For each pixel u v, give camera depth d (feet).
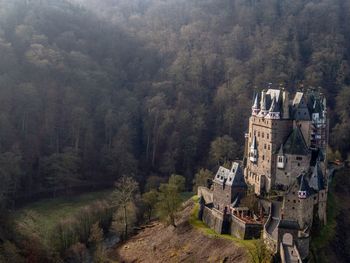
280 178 471.62
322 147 488.02
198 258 436.76
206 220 489.26
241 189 468.75
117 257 488.02
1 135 647.15
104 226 550.36
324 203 442.50
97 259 470.80
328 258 408.46
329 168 560.61
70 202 615.16
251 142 510.17
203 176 637.71
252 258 391.65
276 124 471.21
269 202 447.42
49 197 633.61
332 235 435.53
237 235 441.27
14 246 412.36
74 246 480.23
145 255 477.36
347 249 435.53
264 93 493.36
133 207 555.69
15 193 620.49
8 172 586.86
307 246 384.27
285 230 384.06
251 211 453.99
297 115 474.08
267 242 400.06
